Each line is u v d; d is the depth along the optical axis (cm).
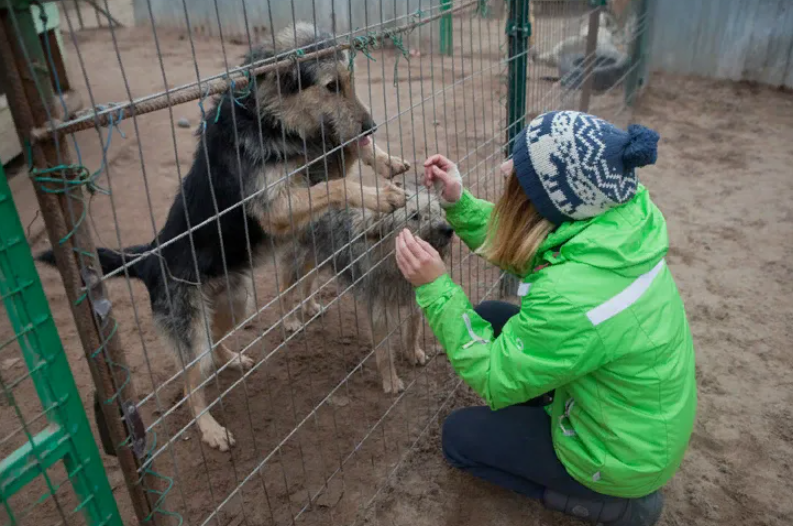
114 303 404
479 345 200
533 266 200
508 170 247
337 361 349
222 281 289
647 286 186
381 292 306
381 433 298
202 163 273
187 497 264
